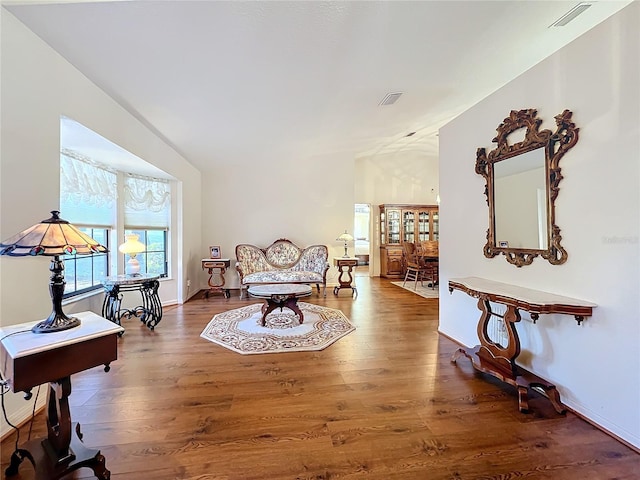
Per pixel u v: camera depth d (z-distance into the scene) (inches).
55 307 62.1
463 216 125.3
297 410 80.2
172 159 181.2
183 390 90.2
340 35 94.9
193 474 58.9
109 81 104.6
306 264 236.8
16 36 71.9
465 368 105.2
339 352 119.4
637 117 65.6
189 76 110.3
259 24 86.7
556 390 80.9
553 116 84.6
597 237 73.7
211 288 217.3
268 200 248.7
